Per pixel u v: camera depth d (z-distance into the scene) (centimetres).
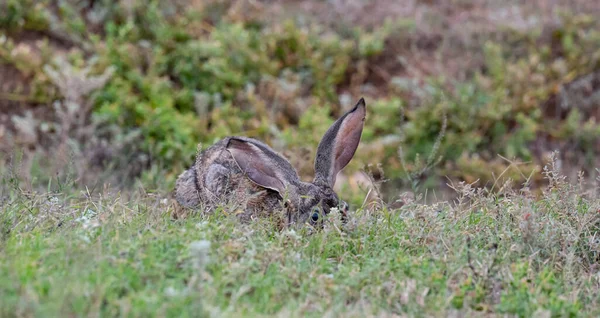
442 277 721
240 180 984
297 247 784
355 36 1788
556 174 912
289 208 951
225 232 774
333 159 1015
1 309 571
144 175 1271
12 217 823
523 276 729
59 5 1758
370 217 857
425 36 1806
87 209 880
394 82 1666
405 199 904
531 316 668
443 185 1539
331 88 1691
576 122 1645
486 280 712
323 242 795
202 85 1655
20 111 1573
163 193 1048
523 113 1666
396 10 1878
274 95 1636
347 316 645
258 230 818
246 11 1819
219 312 613
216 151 1033
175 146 1444
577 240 807
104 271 658
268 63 1686
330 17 1842
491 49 1708
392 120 1622
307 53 1723
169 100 1559
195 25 1728
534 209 847
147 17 1723
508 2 1909
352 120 1034
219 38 1686
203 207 923
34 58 1595
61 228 793
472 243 793
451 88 1669
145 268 675
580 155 1641
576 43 1800
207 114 1602
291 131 1501
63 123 1448
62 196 980
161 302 618
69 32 1694
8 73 1608
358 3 1881
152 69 1617
